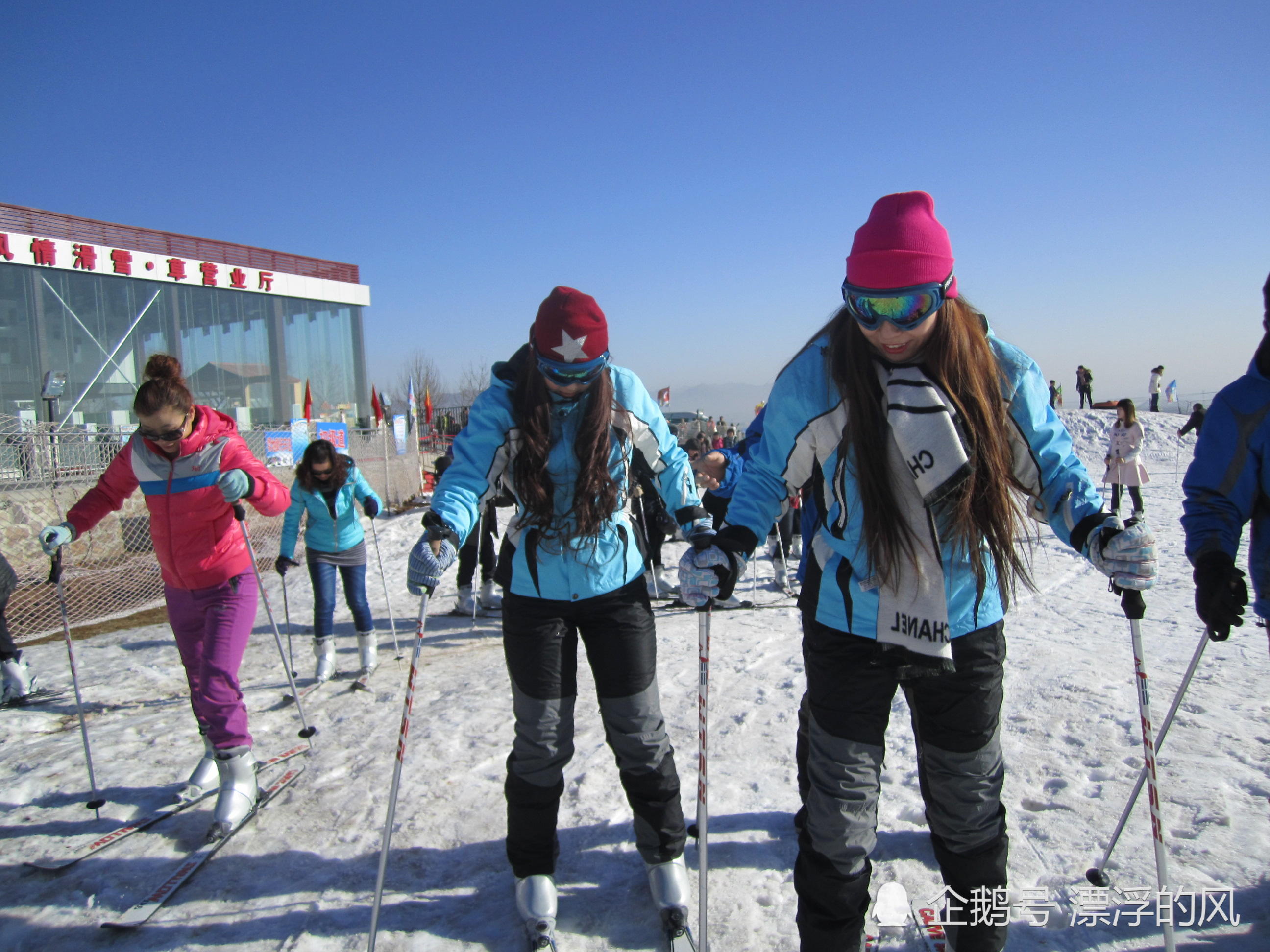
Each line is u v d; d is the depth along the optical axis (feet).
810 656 6.50
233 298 58.70
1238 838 8.89
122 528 35.04
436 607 25.82
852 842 6.21
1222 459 7.15
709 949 7.64
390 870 9.42
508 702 15.15
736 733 13.01
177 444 10.27
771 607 23.61
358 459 53.88
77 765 12.94
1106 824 9.41
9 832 10.77
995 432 5.87
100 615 27.99
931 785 6.49
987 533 5.95
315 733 13.58
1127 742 11.64
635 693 8.09
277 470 43.65
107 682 18.57
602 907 8.48
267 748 13.41
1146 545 5.76
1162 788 10.15
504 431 7.97
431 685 16.93
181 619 10.84
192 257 56.39
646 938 7.96
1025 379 6.14
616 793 11.03
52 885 9.45
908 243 5.52
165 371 10.26
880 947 7.54
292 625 24.11
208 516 10.49
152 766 12.85
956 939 6.64
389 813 7.64
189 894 9.12
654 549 24.67
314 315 65.41
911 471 5.71
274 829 10.50
